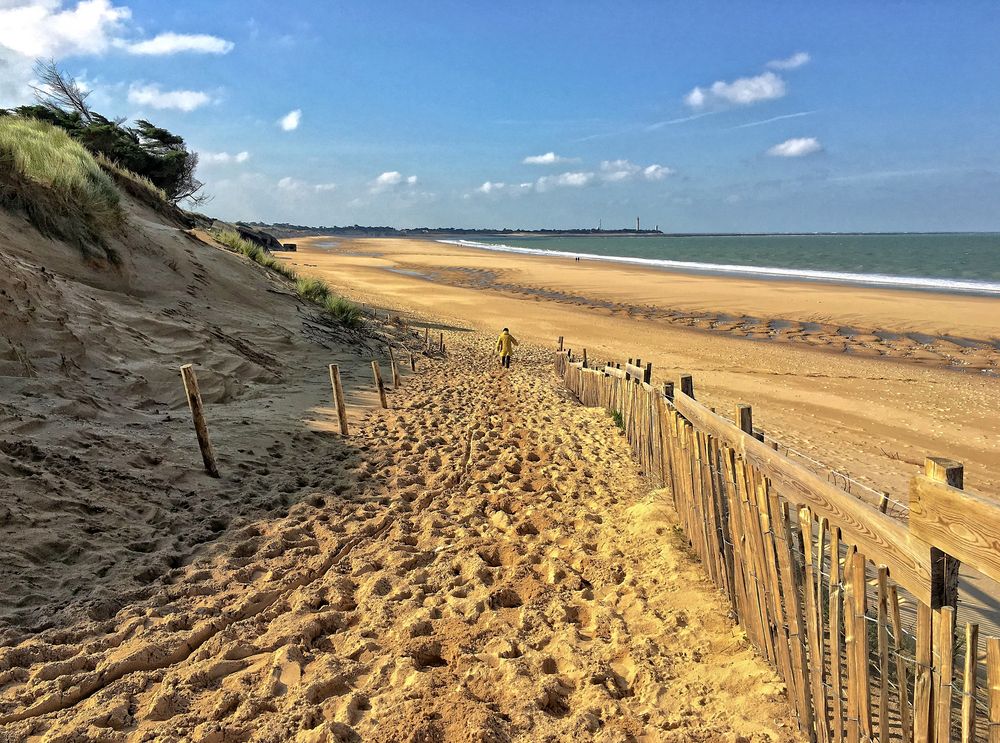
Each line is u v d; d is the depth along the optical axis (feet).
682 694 10.75
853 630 8.18
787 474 10.98
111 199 44.57
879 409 45.24
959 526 6.43
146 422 24.54
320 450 26.00
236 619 13.30
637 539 17.11
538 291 135.13
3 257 27.91
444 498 21.17
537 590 14.66
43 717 10.03
